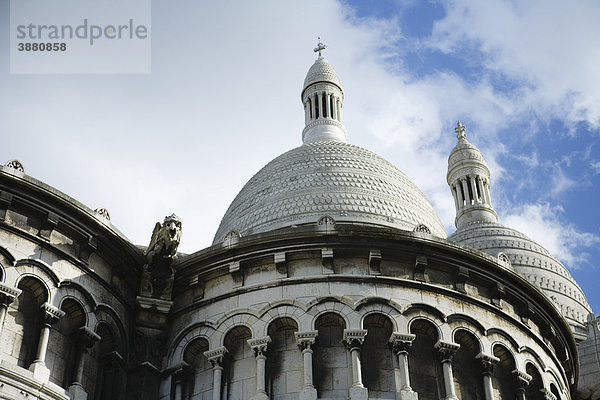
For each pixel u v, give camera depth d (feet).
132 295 132.26
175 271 136.56
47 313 116.26
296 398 123.24
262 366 124.98
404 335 126.72
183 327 132.16
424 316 130.21
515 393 132.87
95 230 127.13
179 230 135.33
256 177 196.13
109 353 123.75
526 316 141.90
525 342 138.72
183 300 135.23
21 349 114.11
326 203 181.06
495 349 134.00
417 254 134.72
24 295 117.50
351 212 179.32
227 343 129.18
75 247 125.08
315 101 240.94
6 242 117.70
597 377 179.42
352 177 188.24
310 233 133.90
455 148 268.62
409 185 195.31
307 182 186.60
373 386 123.95
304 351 125.29
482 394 129.08
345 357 126.11
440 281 135.03
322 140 228.02
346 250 133.59
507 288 139.95
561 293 225.97
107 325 125.18
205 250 135.74
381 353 127.03
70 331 120.26
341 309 128.67
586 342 185.57
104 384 122.52
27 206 121.49
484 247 234.38
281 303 129.59
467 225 249.75
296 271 132.98
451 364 128.16
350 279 131.23
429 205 195.11
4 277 115.24
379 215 180.55
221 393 125.70
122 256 130.72
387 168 196.65
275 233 134.31
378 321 129.18
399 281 131.95
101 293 125.59
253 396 123.24
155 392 127.24
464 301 134.72
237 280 133.69
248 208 186.19
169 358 130.11
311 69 247.09
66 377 117.39
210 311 132.05
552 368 143.33
